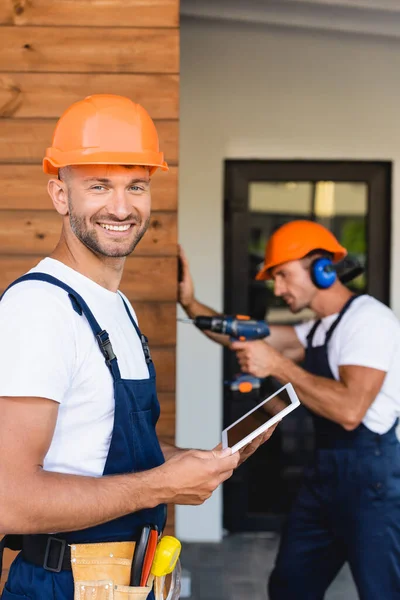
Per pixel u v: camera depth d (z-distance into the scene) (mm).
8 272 2238
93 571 1346
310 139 3885
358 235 4023
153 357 2262
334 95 3869
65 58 2217
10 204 2229
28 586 1341
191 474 1324
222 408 3947
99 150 1364
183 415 3912
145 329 2266
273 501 4098
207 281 3898
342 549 2445
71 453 1327
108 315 1440
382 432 2316
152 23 2217
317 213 4023
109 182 1377
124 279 2260
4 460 1194
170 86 2229
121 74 2225
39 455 1226
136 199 1415
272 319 4059
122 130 1395
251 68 3854
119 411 1354
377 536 2264
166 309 2268
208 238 3891
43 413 1225
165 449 1710
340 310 2451
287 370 2340
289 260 2443
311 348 2479
